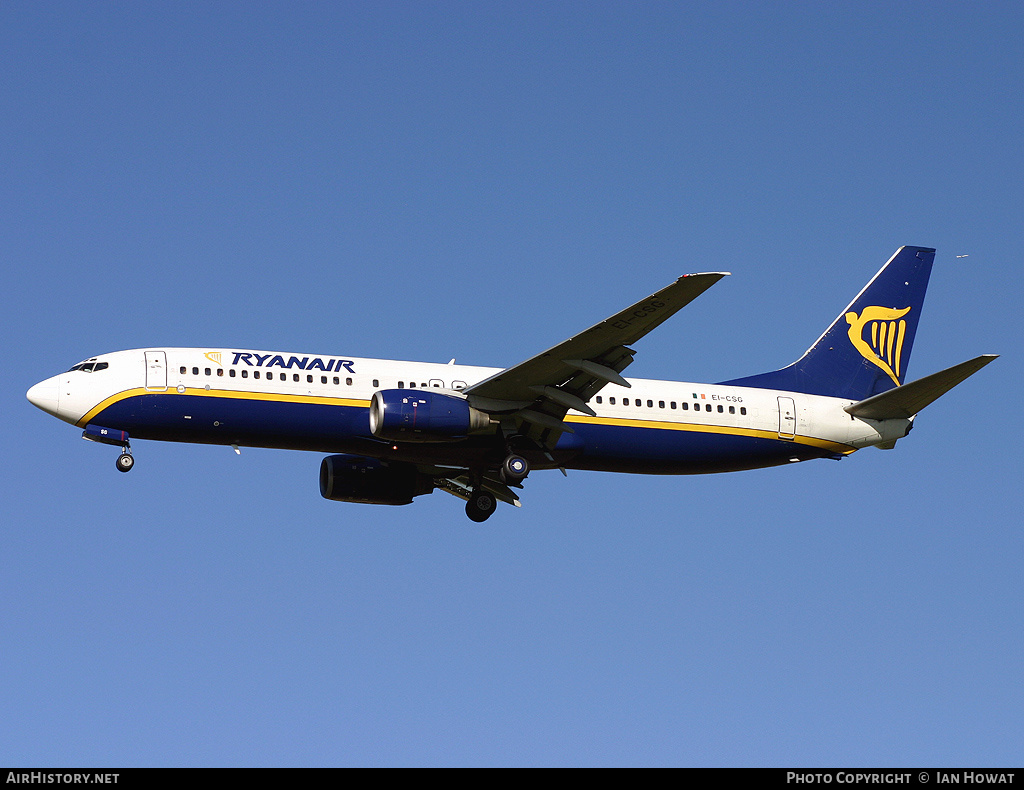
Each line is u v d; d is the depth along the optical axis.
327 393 116.88
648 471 128.12
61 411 113.44
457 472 129.75
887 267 142.12
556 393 114.44
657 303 100.94
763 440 130.12
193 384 114.50
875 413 133.25
